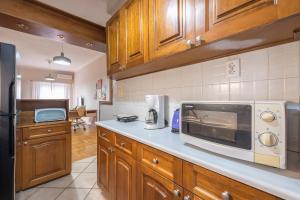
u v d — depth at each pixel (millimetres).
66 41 2389
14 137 1578
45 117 2111
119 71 1772
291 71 875
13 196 1582
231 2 790
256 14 708
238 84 1083
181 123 1005
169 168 915
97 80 5508
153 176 1023
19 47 4281
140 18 1391
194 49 1012
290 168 650
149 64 1426
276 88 923
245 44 936
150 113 1506
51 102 2281
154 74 1785
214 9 864
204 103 878
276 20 653
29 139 1909
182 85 1466
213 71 1228
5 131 1524
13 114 1561
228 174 628
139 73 1933
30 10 1787
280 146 598
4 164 1523
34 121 2072
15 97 1583
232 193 626
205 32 904
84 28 2266
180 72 1487
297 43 860
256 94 999
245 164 698
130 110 2191
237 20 772
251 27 725
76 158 2912
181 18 1041
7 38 3674
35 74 7168
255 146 657
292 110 682
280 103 601
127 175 1286
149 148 1066
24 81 6914
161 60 1281
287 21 661
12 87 1556
